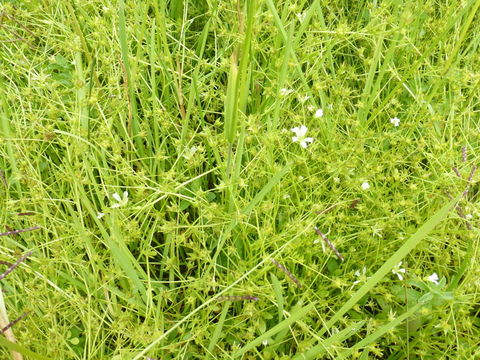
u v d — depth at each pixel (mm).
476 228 326
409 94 425
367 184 339
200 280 314
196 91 365
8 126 346
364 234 335
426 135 395
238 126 352
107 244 312
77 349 322
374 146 393
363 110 385
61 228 333
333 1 447
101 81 413
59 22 422
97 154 368
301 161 339
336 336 276
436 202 360
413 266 342
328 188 378
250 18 249
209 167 370
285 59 321
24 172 347
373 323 312
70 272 335
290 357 313
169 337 324
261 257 314
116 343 307
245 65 276
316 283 344
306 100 381
